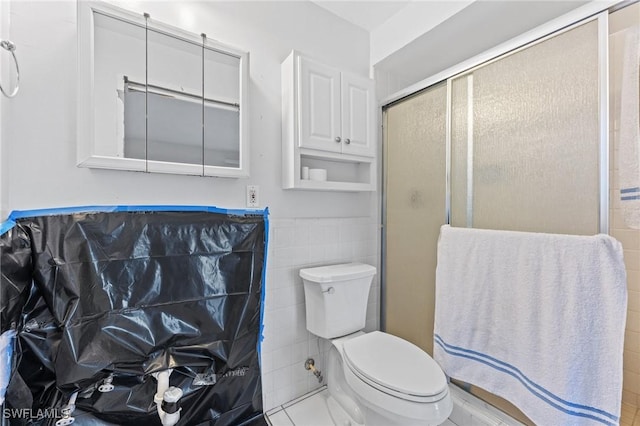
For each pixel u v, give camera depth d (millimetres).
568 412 952
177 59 1203
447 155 1448
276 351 1493
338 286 1453
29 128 964
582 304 946
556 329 995
